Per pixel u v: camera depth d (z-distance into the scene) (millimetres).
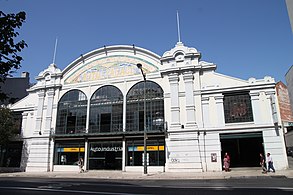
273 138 21531
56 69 30719
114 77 28109
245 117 22875
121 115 26609
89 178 19812
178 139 23656
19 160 29656
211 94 24141
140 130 25438
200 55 25500
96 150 26578
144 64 27422
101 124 27031
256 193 9828
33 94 31422
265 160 21312
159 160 23938
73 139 27469
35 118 30125
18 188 12734
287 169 20594
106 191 11195
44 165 27453
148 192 10594
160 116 25094
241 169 23188
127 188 12211
